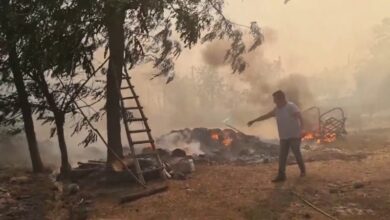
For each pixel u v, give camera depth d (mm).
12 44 11266
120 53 12102
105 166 11992
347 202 8484
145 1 11117
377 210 7961
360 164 11836
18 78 12312
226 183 10484
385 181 9703
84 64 11609
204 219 8039
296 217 7816
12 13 10953
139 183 10641
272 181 10281
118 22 11625
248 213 8133
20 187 10492
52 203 9336
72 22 10828
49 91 12625
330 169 11336
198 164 13422
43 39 10961
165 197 9562
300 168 10602
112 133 12055
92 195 9992
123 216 8484
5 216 8430
